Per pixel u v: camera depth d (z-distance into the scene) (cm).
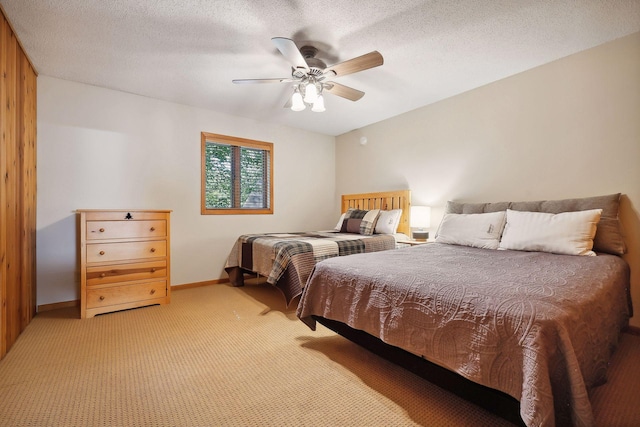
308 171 479
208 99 342
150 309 279
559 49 241
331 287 185
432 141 361
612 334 146
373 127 441
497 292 122
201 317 259
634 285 219
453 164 339
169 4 182
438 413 135
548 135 264
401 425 128
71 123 291
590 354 112
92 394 148
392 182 413
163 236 292
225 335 221
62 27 204
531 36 223
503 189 295
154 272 287
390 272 162
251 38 220
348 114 400
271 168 435
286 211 453
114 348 198
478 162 315
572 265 174
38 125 273
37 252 272
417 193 380
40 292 275
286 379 163
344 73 229
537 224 231
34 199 264
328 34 217
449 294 129
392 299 149
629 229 222
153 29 208
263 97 336
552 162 262
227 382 160
